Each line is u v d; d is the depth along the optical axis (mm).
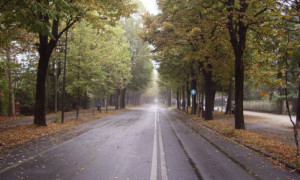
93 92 29750
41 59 16281
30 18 8164
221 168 6961
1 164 7105
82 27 22188
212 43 16828
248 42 16891
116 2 14734
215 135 14008
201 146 10391
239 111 14953
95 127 17469
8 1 7863
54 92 36219
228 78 30203
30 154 8453
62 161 7535
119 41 38625
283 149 9227
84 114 32031
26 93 30703
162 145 10438
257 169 6906
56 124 18172
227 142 11516
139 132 14828
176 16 17828
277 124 20031
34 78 30797
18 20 8547
